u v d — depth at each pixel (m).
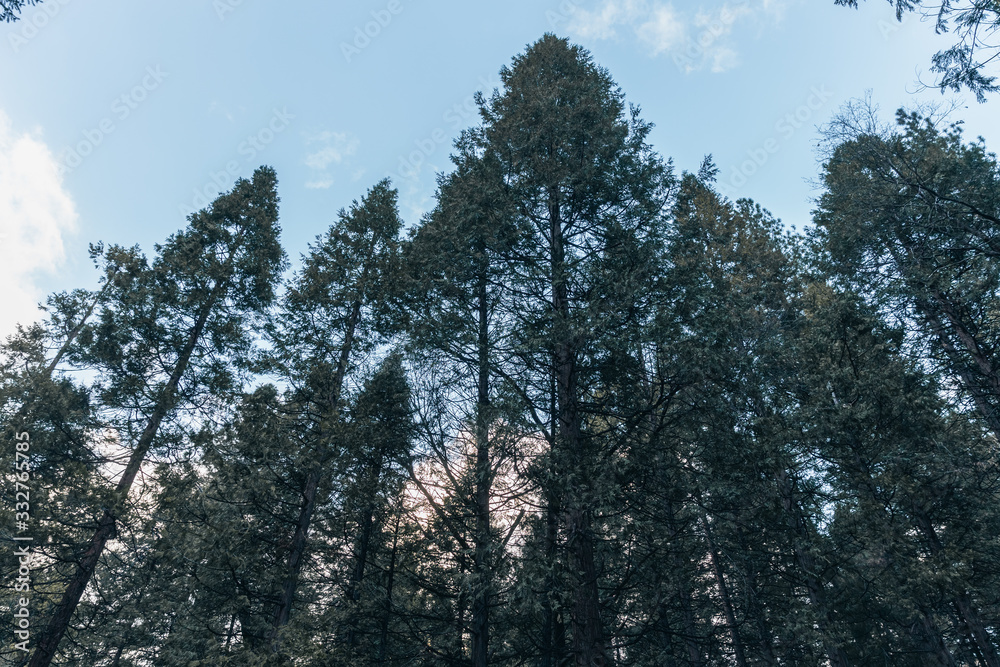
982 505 11.19
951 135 13.13
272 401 11.02
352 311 13.78
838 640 9.68
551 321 9.44
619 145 10.90
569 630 9.48
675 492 8.82
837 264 13.56
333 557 10.62
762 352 11.62
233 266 15.19
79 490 10.37
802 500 11.33
